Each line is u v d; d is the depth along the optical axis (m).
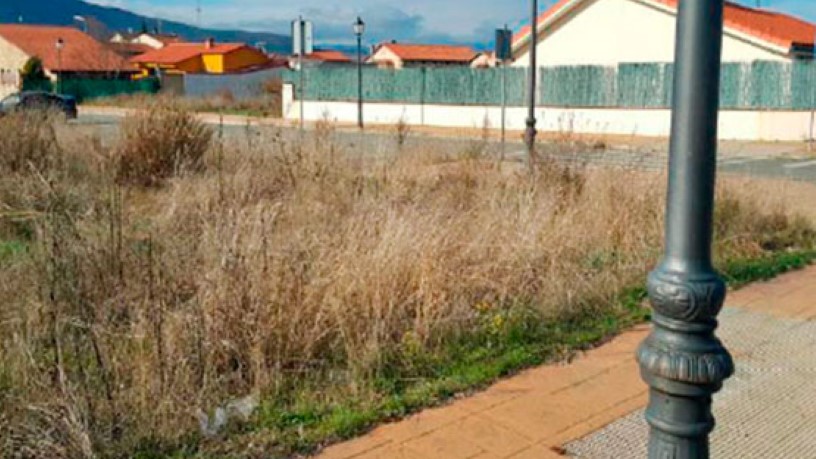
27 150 10.31
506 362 4.65
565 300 5.54
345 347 4.64
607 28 28.06
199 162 10.86
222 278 4.73
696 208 1.99
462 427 3.85
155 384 3.91
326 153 9.95
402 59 62.44
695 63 1.96
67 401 3.61
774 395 4.28
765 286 6.52
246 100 46.31
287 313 4.61
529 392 4.29
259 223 5.59
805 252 7.72
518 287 5.61
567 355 4.83
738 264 6.98
